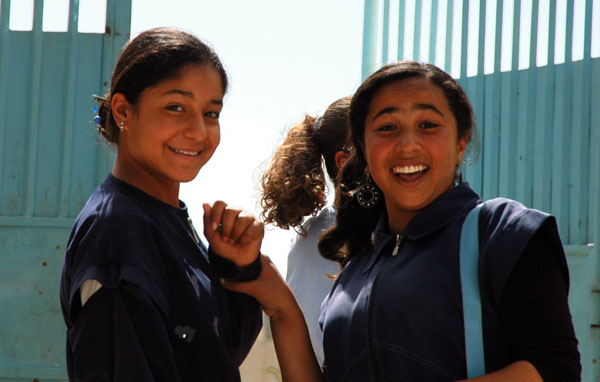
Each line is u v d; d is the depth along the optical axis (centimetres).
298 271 290
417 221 209
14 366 426
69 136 439
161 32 209
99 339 182
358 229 242
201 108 208
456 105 215
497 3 486
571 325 186
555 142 466
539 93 472
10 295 430
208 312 201
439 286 195
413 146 206
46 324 430
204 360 197
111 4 443
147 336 185
